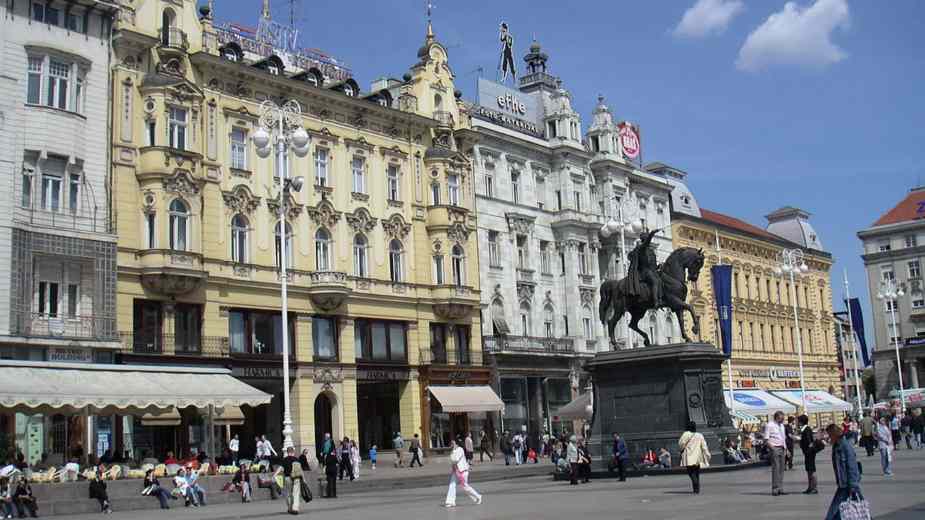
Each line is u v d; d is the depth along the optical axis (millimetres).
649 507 21172
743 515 18422
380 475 43625
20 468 31266
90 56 42844
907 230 112812
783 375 93688
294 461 26359
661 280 34406
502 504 24969
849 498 14438
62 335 38594
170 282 43781
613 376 34594
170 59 46156
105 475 30984
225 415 43500
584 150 71688
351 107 55000
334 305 51719
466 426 59188
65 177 41031
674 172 89062
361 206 55000
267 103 49375
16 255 37531
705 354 33094
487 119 66688
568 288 68500
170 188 44812
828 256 107562
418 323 57250
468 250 60875
